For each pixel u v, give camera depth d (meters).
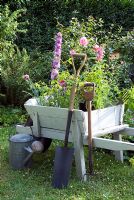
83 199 2.67
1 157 3.44
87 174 3.03
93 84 2.92
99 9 6.46
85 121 2.95
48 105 3.24
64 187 2.85
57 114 3.02
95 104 3.15
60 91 3.21
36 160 3.39
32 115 3.21
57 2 6.08
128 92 3.52
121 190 2.83
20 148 3.16
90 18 5.55
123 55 5.43
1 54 5.03
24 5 5.87
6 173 3.12
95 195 2.74
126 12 6.72
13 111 4.79
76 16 6.22
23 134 3.28
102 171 3.16
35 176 3.06
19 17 5.83
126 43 5.43
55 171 2.88
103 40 5.50
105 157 3.47
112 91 3.63
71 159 2.86
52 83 3.26
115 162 3.37
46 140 3.31
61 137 3.10
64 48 4.88
